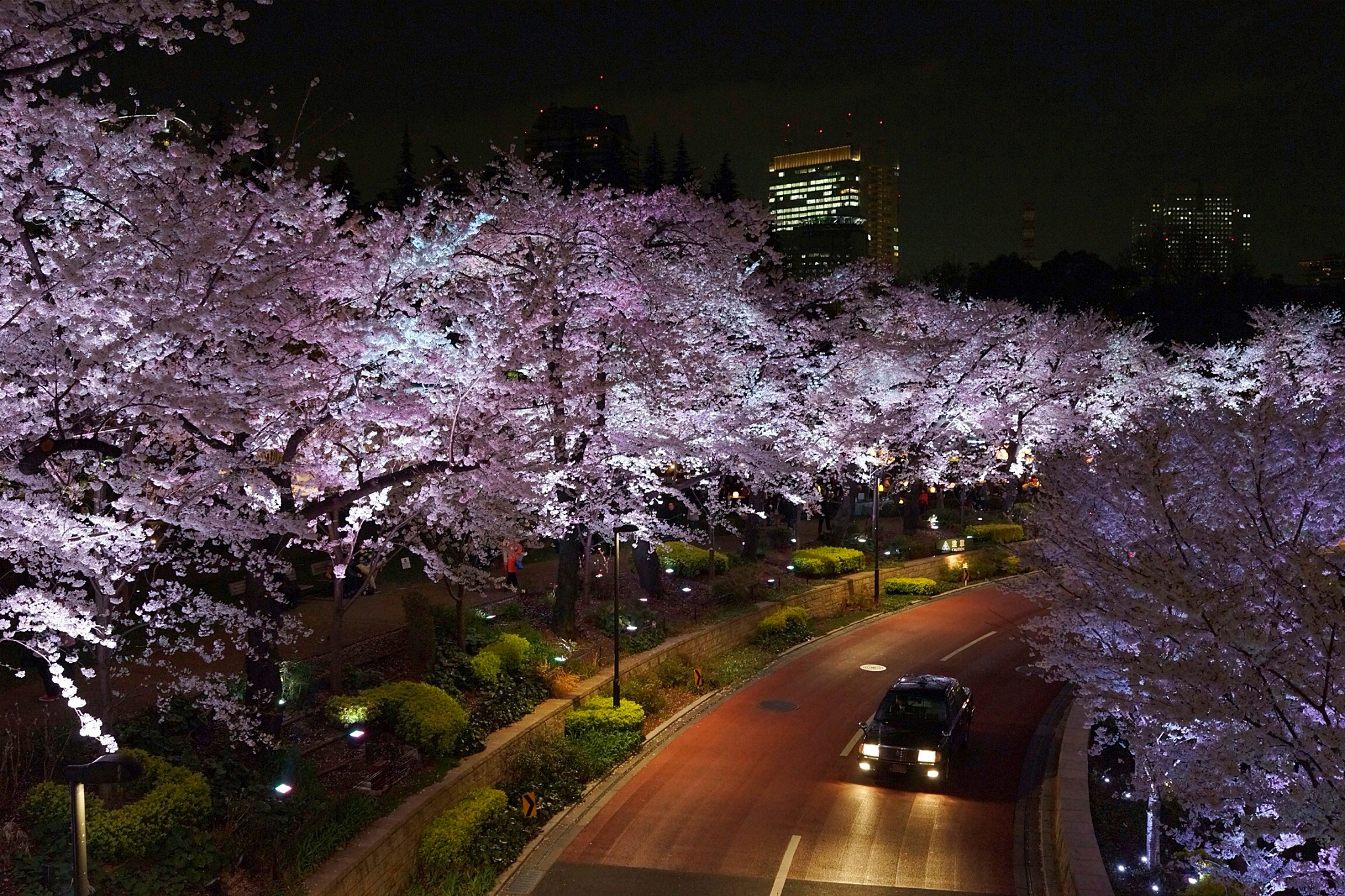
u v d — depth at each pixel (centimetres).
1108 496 1089
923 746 1859
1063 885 1405
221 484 1102
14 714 1342
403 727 1619
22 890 941
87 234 1038
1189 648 806
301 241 1261
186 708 1380
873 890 1452
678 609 2933
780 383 3084
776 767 1995
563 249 1953
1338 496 899
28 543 956
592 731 2025
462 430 1509
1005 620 3359
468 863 1478
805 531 4478
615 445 2141
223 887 1113
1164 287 6397
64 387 948
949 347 3612
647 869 1534
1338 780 677
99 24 981
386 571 2752
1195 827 1284
